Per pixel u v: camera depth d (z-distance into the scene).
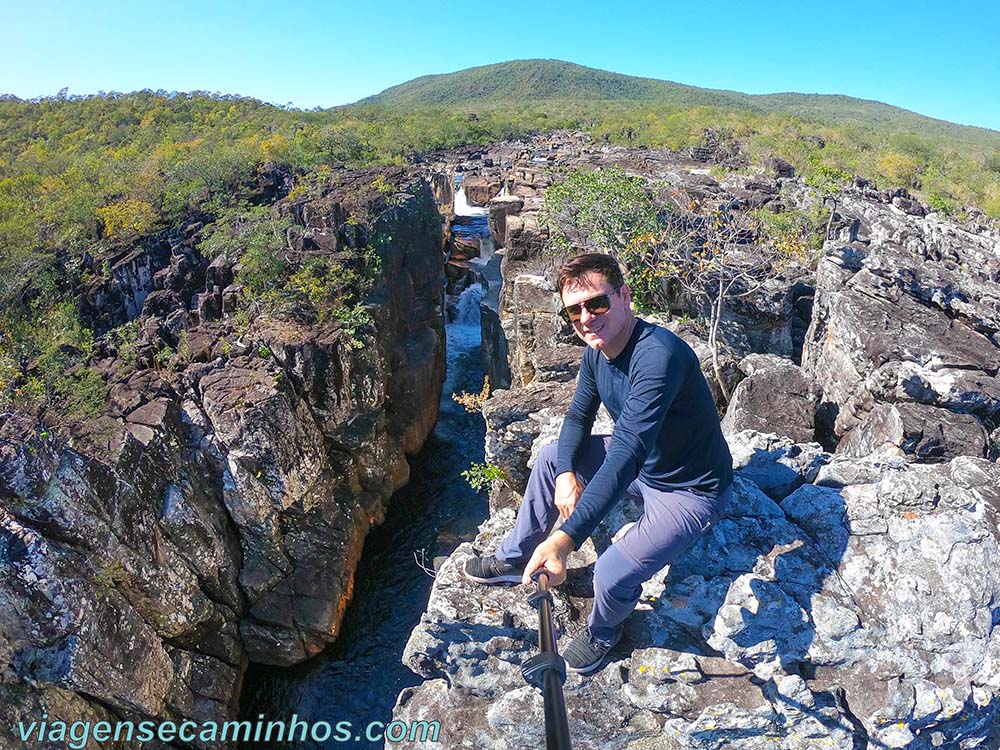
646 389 3.28
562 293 3.46
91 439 12.51
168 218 30.33
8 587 10.26
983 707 3.76
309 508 15.77
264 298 18.81
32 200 38.34
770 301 13.68
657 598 4.19
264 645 14.19
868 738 3.81
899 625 3.90
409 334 22.92
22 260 25.78
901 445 7.04
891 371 8.09
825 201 22.52
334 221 23.41
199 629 13.44
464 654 4.29
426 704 4.54
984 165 66.12
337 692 13.72
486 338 26.62
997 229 32.28
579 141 74.44
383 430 18.70
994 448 6.97
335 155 44.00
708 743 3.89
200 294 20.83
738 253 14.91
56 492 10.98
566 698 4.06
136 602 12.24
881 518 4.30
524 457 7.15
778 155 50.91
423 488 19.86
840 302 9.81
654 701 3.92
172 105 88.25
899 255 12.15
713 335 11.18
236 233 23.73
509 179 38.00
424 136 73.62
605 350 3.54
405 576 16.48
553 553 3.08
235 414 14.32
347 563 15.95
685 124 81.56
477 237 37.25
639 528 3.74
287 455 15.08
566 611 4.33
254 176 37.00
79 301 23.30
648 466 3.78
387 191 25.38
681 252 14.83
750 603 3.93
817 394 9.05
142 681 11.72
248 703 13.65
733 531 4.40
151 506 12.69
